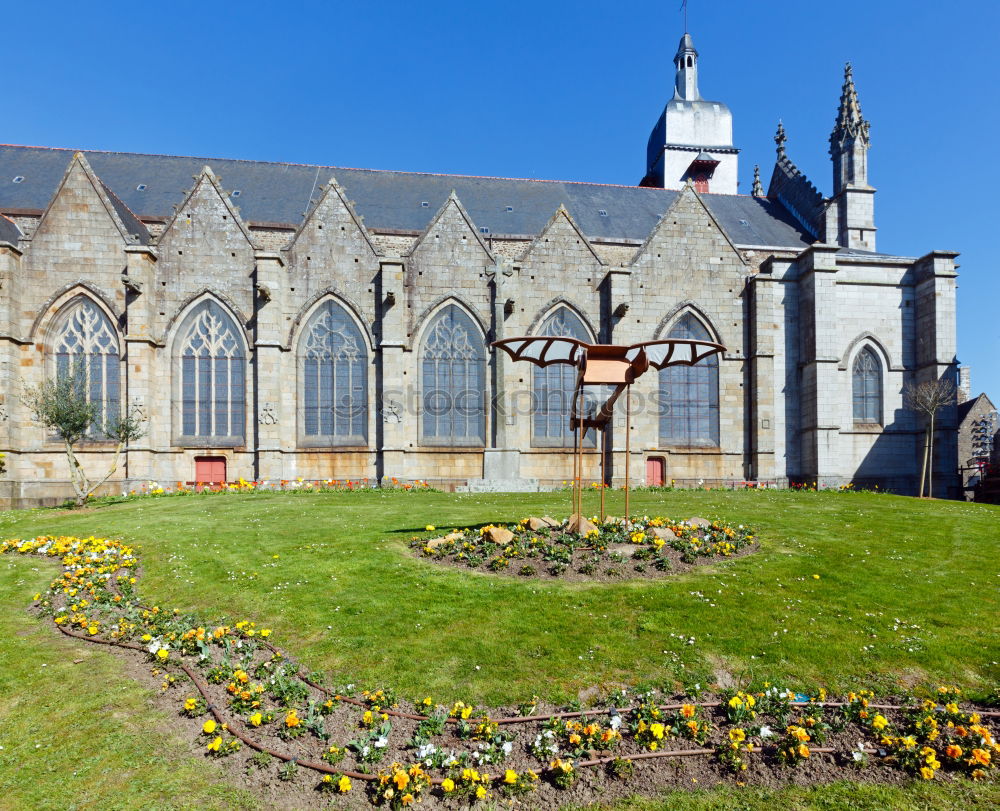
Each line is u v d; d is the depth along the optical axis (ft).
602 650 31.24
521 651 31.30
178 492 93.56
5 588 44.45
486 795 21.94
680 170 190.29
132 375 97.60
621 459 108.68
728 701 26.37
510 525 53.52
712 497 85.66
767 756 23.90
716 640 32.19
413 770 22.00
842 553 48.06
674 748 24.38
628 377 46.34
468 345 109.60
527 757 23.97
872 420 116.98
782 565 44.11
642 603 36.47
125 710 27.58
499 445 105.81
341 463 105.19
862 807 21.36
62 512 77.46
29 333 98.17
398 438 103.86
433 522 60.54
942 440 114.01
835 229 133.69
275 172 132.77
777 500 80.94
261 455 101.09
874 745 24.44
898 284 118.42
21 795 22.12
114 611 39.01
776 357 114.83
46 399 82.58
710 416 113.70
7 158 121.90
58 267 99.86
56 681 30.19
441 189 136.77
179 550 52.11
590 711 26.09
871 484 114.73
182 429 103.55
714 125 191.31
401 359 104.78
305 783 22.72
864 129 134.21
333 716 26.58
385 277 104.83
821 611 35.94
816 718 25.30
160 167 129.29
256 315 104.01
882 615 35.55
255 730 25.71
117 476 98.53
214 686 29.37
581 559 43.60
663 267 113.60
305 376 106.93
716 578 40.81
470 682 28.78
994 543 53.21
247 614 37.37
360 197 130.52
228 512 70.23
